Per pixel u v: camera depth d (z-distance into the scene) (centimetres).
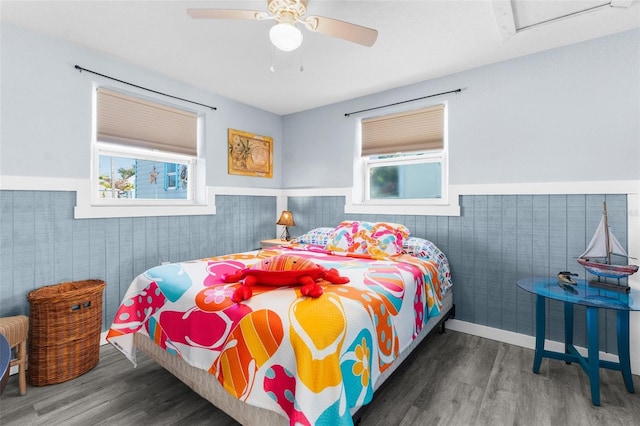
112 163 279
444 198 305
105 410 171
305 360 113
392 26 213
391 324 164
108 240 260
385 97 329
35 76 222
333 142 372
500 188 262
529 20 204
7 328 177
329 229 332
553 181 240
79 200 243
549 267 243
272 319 129
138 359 229
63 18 206
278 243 355
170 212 301
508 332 259
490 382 198
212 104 338
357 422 143
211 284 174
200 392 157
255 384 125
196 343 153
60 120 234
